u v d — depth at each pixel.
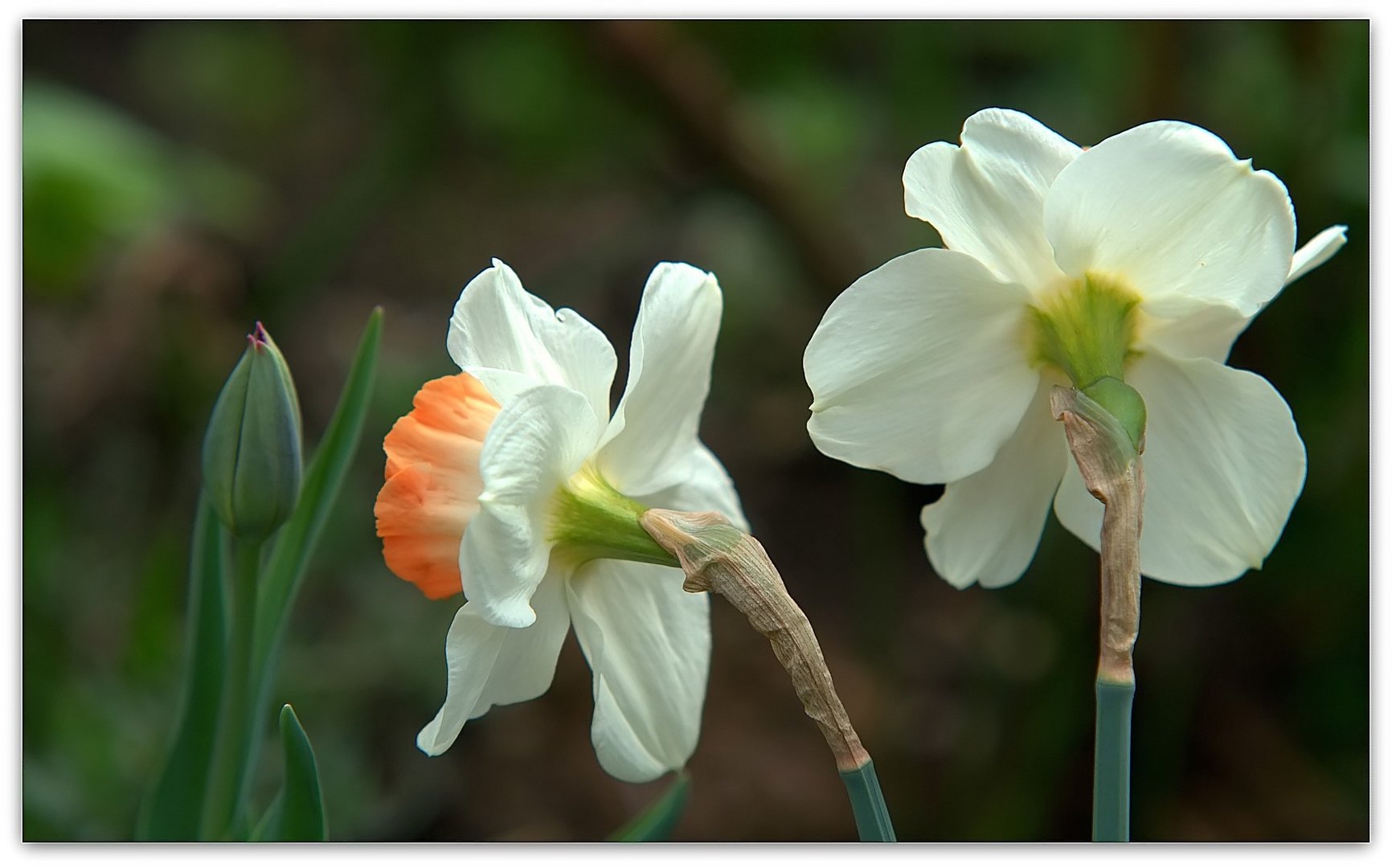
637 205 1.76
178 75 1.85
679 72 1.28
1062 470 0.82
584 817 1.23
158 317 1.45
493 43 1.52
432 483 0.79
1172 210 0.79
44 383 1.43
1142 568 0.82
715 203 1.61
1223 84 1.24
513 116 1.58
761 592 0.78
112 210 1.33
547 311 0.80
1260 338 1.17
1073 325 0.80
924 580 1.39
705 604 0.82
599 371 0.80
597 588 0.81
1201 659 1.19
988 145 0.80
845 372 0.80
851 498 1.47
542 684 0.81
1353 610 1.15
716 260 1.60
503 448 0.78
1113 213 0.79
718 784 1.25
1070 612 1.13
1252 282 0.79
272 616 0.85
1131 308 0.80
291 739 0.81
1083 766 1.16
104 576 1.30
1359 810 1.14
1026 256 0.80
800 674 0.78
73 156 1.31
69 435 1.40
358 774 1.13
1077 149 0.80
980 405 0.81
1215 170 0.79
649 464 0.82
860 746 0.78
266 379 0.81
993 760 1.18
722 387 1.55
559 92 1.56
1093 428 0.78
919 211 0.80
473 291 0.80
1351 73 1.13
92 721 1.06
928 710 1.29
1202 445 0.81
